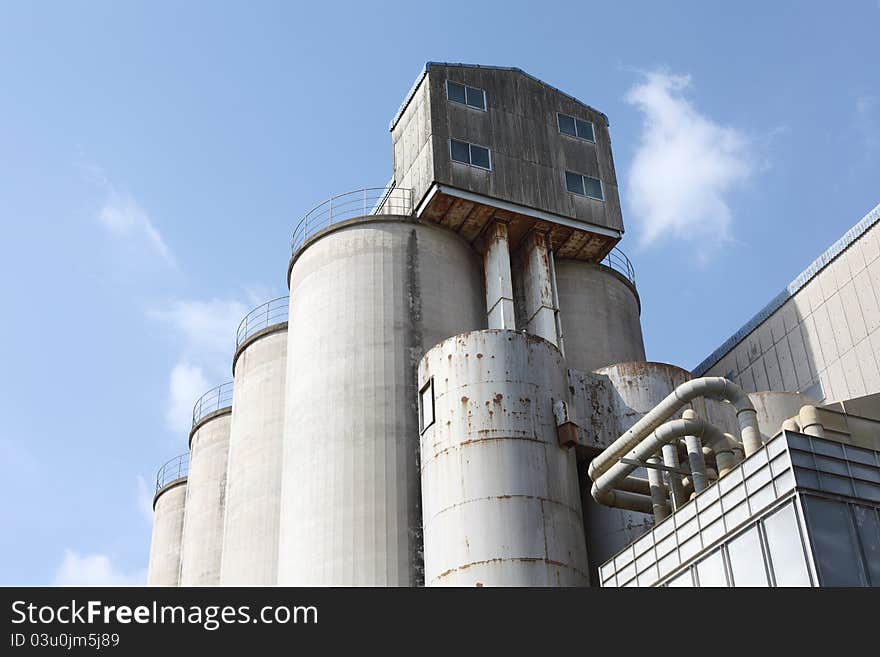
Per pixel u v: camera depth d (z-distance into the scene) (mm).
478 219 49500
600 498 37875
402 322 46000
